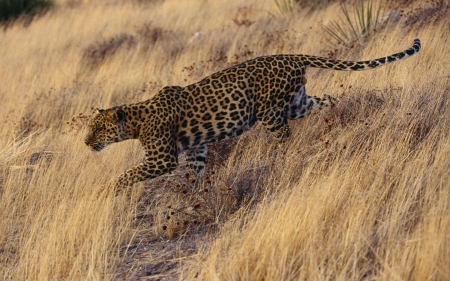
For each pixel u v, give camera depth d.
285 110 20.94
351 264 13.62
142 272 16.05
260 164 20.12
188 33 48.72
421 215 14.40
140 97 32.09
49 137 26.83
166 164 19.55
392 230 14.21
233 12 52.22
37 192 20.36
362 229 14.52
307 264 13.66
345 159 18.20
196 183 19.91
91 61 44.28
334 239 14.25
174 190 19.98
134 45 45.78
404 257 12.84
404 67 24.88
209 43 40.75
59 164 22.45
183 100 19.91
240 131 20.50
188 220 18.31
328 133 20.31
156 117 19.44
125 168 22.55
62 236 16.92
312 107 21.84
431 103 20.48
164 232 18.12
